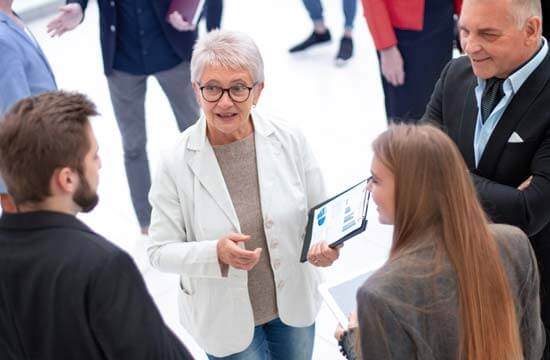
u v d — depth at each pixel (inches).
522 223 70.8
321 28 207.9
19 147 47.7
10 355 52.6
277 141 73.2
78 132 49.2
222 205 70.7
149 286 127.3
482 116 74.0
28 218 49.1
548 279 76.1
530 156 71.2
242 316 73.9
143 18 127.0
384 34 127.2
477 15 67.7
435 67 128.9
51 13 244.2
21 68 97.6
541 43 70.2
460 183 47.7
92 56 213.5
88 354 49.6
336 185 149.7
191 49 132.5
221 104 66.6
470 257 47.1
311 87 191.5
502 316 48.8
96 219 145.9
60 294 47.6
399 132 49.3
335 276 123.7
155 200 72.2
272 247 72.9
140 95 135.4
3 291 49.6
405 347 47.6
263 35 221.9
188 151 70.8
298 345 81.9
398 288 47.1
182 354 53.7
